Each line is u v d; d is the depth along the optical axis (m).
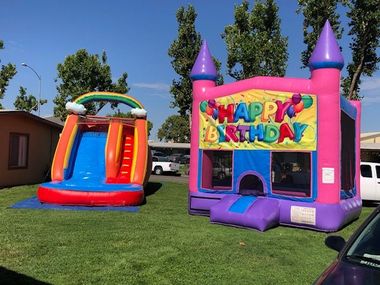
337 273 3.85
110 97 17.30
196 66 13.17
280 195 11.36
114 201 13.51
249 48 23.70
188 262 7.53
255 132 11.84
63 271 6.79
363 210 16.20
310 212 10.81
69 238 8.94
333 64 10.92
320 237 10.08
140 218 11.63
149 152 17.39
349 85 21.97
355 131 14.00
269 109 11.68
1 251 7.83
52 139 23.58
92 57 37.62
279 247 8.91
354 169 13.88
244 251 8.46
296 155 16.14
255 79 12.02
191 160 12.98
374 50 21.38
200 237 9.52
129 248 8.32
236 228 10.77
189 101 28.56
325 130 10.89
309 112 11.11
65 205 13.34
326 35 11.20
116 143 15.80
